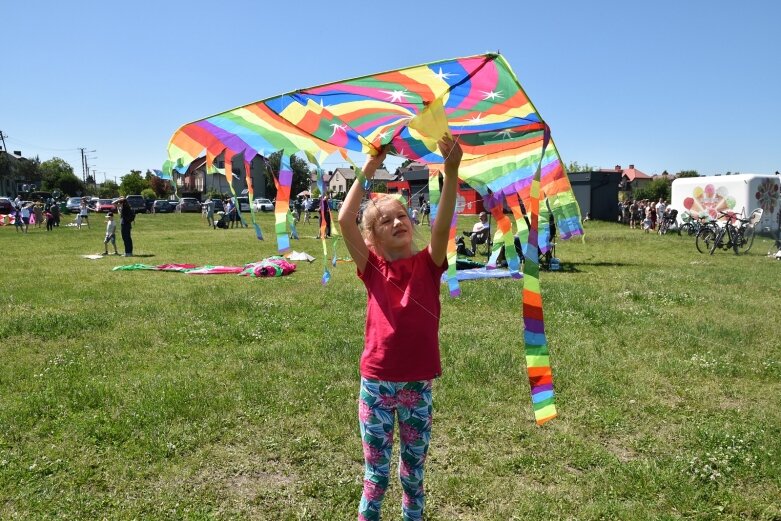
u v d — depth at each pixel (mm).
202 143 2836
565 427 4352
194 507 3311
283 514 3246
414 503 2789
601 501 3350
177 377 5316
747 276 11922
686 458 3812
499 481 3598
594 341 6594
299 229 27609
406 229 2766
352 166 2855
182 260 15523
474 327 7250
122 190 57031
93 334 6871
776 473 3609
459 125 3102
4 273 12602
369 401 2697
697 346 6430
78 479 3586
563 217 3289
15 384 5156
